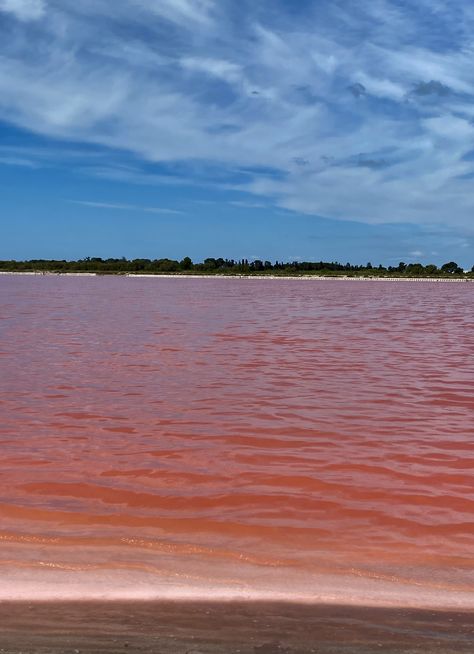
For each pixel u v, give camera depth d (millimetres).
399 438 10219
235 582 5457
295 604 5020
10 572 5523
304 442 9977
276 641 4359
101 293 59594
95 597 5039
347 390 13930
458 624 4691
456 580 5645
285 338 23641
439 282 128500
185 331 25688
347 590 5344
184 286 81812
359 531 6801
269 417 11484
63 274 154500
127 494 7773
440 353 19984
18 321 29750
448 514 7289
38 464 8820
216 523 6961
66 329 26125
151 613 4773
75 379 14984
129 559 5930
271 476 8453
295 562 5992
